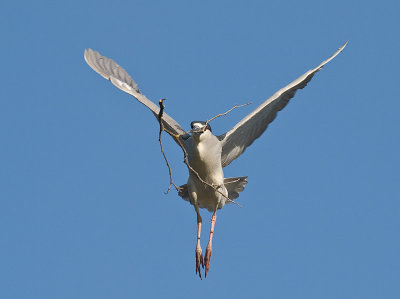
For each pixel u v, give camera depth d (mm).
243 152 15469
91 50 16406
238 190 15531
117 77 16047
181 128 14898
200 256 14641
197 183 14539
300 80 14211
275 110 15133
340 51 14297
